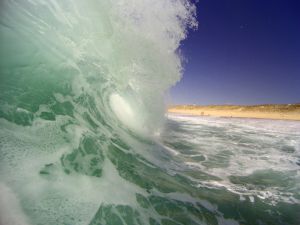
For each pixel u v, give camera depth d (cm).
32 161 260
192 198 329
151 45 630
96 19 504
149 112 639
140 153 444
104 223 229
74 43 455
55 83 396
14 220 191
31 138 292
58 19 439
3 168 233
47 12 425
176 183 364
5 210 195
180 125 1155
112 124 470
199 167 473
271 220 309
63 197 236
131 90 594
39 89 367
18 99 329
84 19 483
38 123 323
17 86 341
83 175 288
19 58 361
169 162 457
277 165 557
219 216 300
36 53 384
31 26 394
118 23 554
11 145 264
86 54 475
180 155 532
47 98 370
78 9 478
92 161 327
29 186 229
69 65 432
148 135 584
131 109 566
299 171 520
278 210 336
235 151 668
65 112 382
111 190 284
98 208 244
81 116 407
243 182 424
